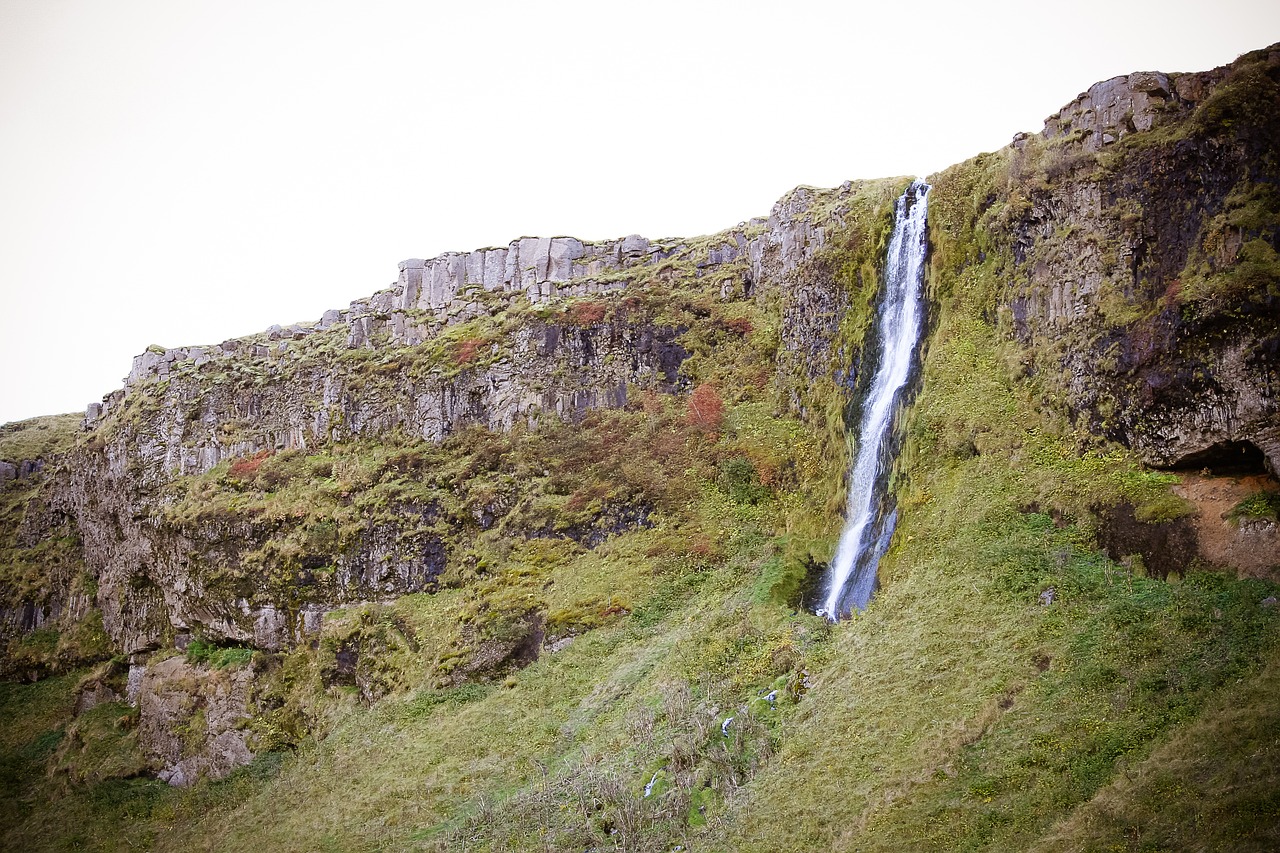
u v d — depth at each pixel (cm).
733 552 4759
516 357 6044
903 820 2534
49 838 5412
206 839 4653
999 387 3869
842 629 3631
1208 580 2761
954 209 4416
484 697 4672
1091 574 3044
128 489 7225
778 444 5172
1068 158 3866
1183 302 3184
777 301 5738
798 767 2989
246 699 5631
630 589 4750
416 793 4128
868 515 4216
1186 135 3428
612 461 5419
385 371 6550
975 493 3606
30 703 7206
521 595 4997
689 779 3222
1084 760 2438
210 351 7925
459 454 5931
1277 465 2870
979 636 3036
